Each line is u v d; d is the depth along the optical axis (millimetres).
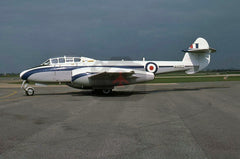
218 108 8406
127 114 7250
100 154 3766
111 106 9008
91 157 3639
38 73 13750
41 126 5691
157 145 4207
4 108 8617
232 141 4418
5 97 12773
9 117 6852
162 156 3666
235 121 6191
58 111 7887
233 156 3662
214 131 5156
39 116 6992
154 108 8453
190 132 5086
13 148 4070
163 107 8688
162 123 5969
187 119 6469
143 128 5449
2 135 4895
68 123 6000
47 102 10367
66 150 3959
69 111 7875
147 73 14141
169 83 26406
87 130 5277
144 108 8469
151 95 13258
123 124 5859
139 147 4098
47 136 4805
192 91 15719
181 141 4434
